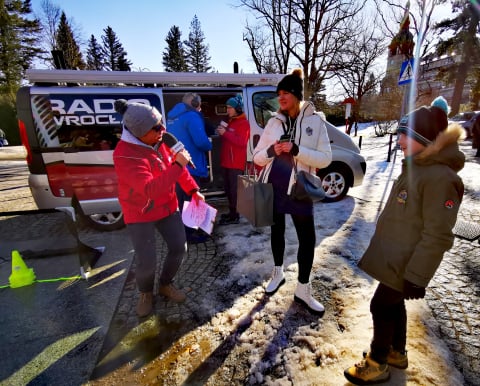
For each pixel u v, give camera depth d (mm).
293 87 1953
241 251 3221
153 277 2164
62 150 3373
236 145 3584
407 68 6562
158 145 2023
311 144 2031
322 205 4691
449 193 1183
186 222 2393
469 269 2717
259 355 1823
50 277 2873
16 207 5660
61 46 22688
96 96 3453
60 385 1672
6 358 1877
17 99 3254
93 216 3807
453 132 1186
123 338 2014
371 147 13047
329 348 1839
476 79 21250
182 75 3807
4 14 26938
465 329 1978
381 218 1494
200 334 2021
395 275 1378
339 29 14570
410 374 1648
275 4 14398
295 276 2682
